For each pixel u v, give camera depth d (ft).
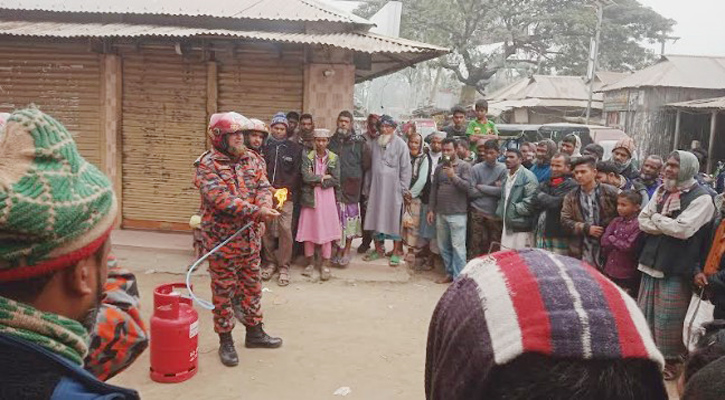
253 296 14.44
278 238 20.67
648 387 2.62
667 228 13.07
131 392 3.06
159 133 24.20
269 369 13.61
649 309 14.02
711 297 12.59
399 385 13.11
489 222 21.71
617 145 21.15
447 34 95.91
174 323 12.46
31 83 24.30
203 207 13.64
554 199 17.20
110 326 4.10
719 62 70.28
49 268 2.85
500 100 88.38
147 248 22.77
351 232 21.89
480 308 2.87
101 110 24.11
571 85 85.35
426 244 23.44
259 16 22.75
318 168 20.53
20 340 2.76
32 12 23.86
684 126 66.28
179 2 23.98
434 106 94.02
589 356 2.54
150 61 23.84
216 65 23.49
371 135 22.29
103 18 23.70
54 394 2.73
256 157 14.17
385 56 25.52
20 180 2.78
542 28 99.66
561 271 2.87
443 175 21.61
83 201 2.93
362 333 16.29
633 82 70.49
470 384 2.77
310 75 22.95
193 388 12.42
